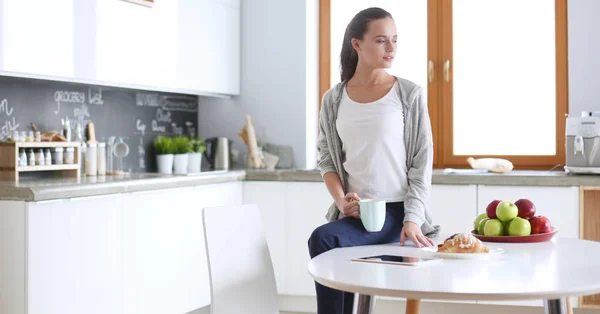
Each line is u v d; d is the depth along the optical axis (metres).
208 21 4.86
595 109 4.61
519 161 4.87
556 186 4.13
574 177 4.09
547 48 4.82
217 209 2.42
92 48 3.85
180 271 4.09
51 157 3.85
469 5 4.96
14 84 3.84
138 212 3.75
